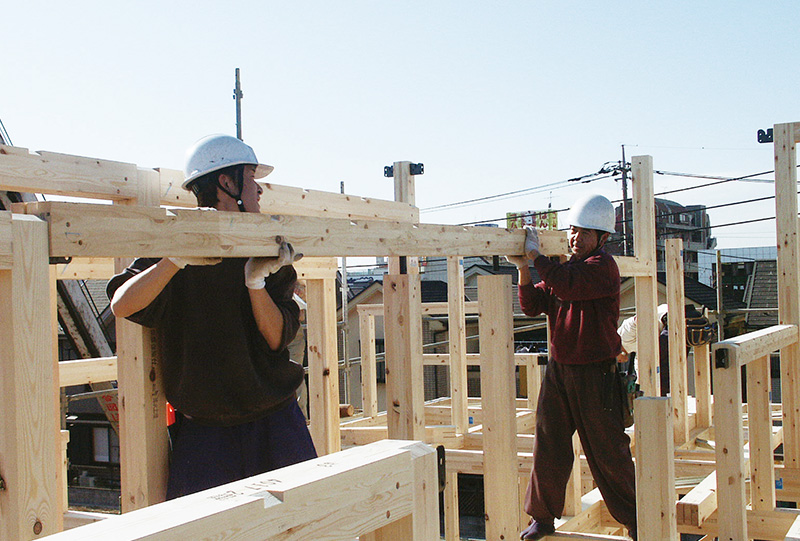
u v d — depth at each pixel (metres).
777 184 5.34
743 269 24.66
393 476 1.52
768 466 4.51
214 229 1.89
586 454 3.76
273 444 2.49
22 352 1.49
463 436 7.54
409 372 3.12
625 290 20.55
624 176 22.52
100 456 19.52
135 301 2.18
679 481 5.66
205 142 2.46
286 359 2.55
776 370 19.86
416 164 6.11
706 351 7.85
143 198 3.42
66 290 10.79
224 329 2.38
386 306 3.18
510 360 3.52
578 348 3.66
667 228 33.69
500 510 3.52
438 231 3.04
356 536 1.40
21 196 7.16
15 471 1.48
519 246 3.77
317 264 5.58
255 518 1.17
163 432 2.67
